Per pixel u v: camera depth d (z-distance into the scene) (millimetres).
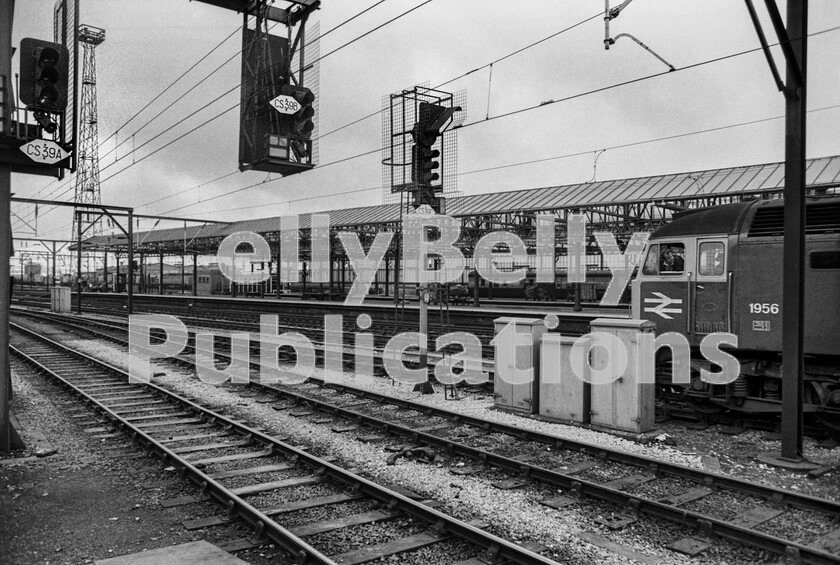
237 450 8945
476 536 5590
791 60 7832
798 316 8039
